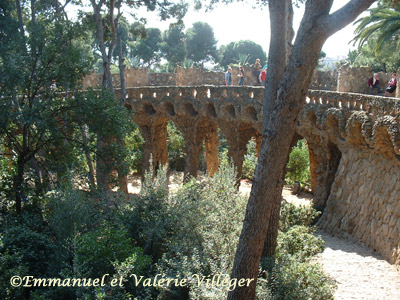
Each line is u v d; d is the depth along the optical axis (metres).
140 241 14.60
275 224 12.58
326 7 8.34
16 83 17.72
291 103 8.90
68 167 17.72
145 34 31.53
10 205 19.33
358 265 14.54
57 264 13.18
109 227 14.02
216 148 29.58
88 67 18.95
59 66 18.17
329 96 19.31
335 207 19.23
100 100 18.38
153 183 16.23
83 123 18.62
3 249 13.34
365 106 16.77
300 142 32.72
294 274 10.93
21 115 17.09
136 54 64.31
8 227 15.49
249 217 9.59
